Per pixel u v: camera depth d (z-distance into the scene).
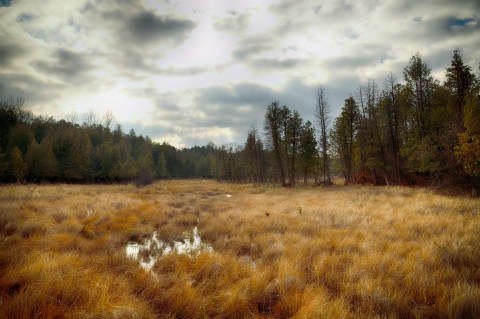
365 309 4.03
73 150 48.12
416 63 24.41
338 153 39.81
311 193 21.97
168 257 6.50
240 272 5.45
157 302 4.41
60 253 6.34
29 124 59.38
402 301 4.12
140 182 42.84
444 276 4.84
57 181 46.88
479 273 4.92
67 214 11.02
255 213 12.41
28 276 4.57
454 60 20.91
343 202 14.74
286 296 4.41
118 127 79.25
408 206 12.07
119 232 9.34
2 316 3.45
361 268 5.37
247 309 4.19
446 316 3.75
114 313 3.58
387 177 28.94
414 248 6.40
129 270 5.73
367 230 8.48
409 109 25.33
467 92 18.98
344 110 33.62
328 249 6.96
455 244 6.24
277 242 7.66
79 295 4.11
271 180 55.44
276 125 34.81
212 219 11.73
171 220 12.06
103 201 15.47
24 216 9.66
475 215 9.65
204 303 4.18
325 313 3.70
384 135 31.34
